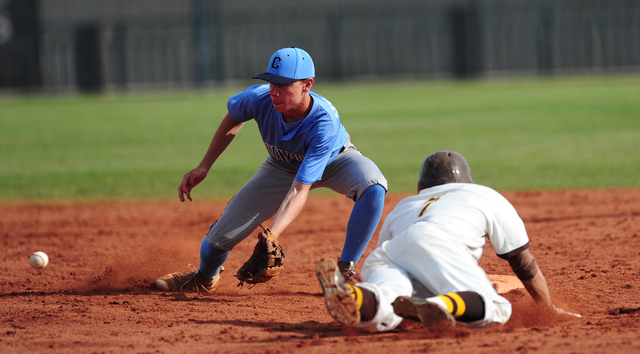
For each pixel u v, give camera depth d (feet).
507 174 125.80
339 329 45.62
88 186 126.00
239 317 50.57
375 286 39.42
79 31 404.16
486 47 415.03
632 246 74.13
